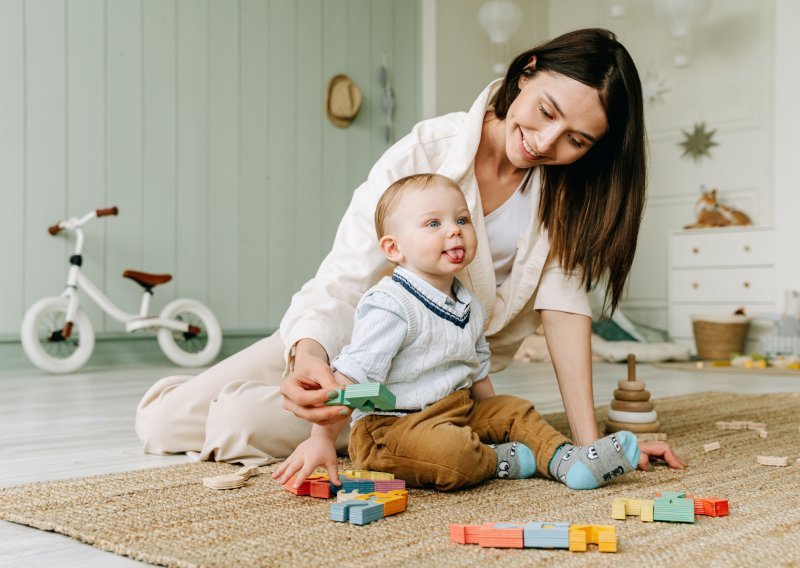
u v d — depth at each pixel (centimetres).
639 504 94
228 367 143
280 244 437
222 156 415
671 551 79
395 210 115
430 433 107
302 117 444
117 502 101
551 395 251
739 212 450
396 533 87
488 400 124
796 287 416
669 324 460
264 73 429
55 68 362
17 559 81
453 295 121
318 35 450
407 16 486
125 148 383
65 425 186
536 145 117
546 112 115
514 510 98
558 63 115
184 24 401
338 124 457
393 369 112
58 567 78
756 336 431
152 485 112
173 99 398
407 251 113
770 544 81
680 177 481
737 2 459
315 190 450
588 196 130
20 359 350
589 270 131
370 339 107
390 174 126
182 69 400
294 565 75
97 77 374
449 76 493
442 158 130
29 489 109
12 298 351
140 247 387
